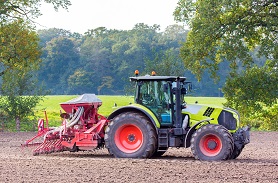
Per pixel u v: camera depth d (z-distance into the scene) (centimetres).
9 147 2419
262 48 4066
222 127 1853
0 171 1588
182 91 1977
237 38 4041
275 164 1745
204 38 4078
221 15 4109
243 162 1811
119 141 1925
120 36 13475
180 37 12825
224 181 1420
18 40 4247
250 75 4259
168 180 1434
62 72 12600
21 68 4253
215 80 4256
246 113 4288
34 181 1424
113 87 12050
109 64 12331
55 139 2031
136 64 12019
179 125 1917
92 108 2031
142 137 1895
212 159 1838
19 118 4194
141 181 1420
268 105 4253
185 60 4188
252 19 4134
